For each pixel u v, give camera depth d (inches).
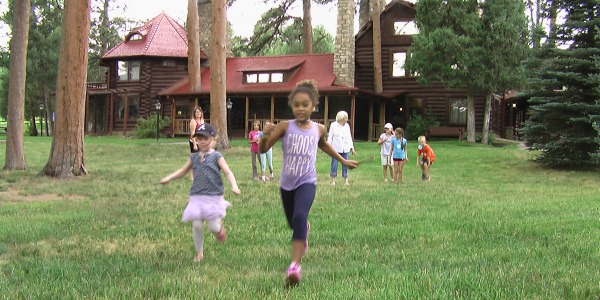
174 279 183.5
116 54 1496.1
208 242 257.8
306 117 188.5
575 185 571.8
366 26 1382.9
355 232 276.7
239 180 574.9
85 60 605.3
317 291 165.2
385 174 591.5
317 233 275.4
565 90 723.4
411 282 170.9
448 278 176.6
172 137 1370.6
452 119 1353.3
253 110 1429.6
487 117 1202.0
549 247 234.8
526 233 270.2
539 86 738.2
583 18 724.7
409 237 264.5
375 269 195.2
